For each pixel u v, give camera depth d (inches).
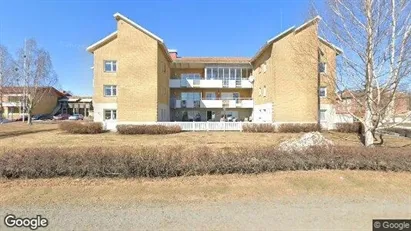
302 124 920.9
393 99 398.9
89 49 1095.6
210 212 176.9
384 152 287.1
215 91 1412.4
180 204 191.8
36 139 712.4
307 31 599.5
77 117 2208.4
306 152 291.1
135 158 262.1
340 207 186.9
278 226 155.6
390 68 384.2
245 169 269.9
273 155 283.0
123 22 986.1
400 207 187.3
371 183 239.6
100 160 256.5
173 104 1333.7
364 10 388.2
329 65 473.4
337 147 304.5
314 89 981.2
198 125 975.6
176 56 1450.5
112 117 1099.9
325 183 237.9
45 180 241.8
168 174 260.2
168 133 882.1
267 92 1085.1
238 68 1374.3
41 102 2326.5
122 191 217.3
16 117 2176.4
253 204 192.4
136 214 173.3
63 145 575.5
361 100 427.8
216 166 268.4
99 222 161.3
